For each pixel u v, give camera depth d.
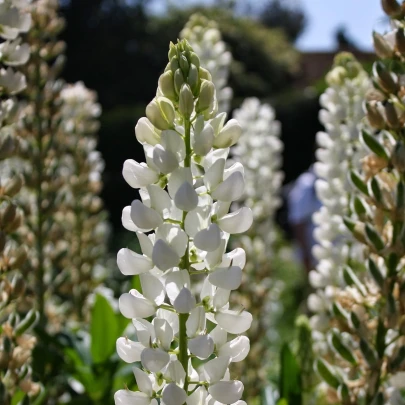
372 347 0.75
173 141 0.61
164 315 0.64
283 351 0.90
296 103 5.69
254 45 7.63
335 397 0.79
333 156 0.99
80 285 1.28
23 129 1.11
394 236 0.75
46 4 1.14
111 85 7.52
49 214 1.13
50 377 1.00
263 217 1.38
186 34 1.37
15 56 0.77
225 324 0.63
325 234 0.97
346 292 0.79
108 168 5.17
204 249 0.60
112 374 0.99
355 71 1.03
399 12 0.75
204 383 0.62
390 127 0.75
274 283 1.52
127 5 7.55
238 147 1.44
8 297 0.77
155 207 0.62
